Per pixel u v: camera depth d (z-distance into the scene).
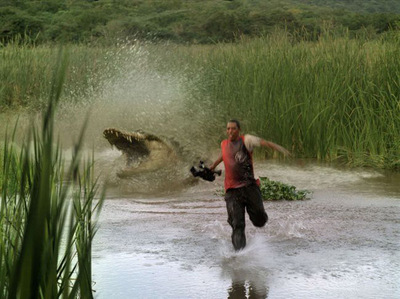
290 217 8.75
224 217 8.77
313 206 9.56
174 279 5.87
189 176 11.21
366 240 7.42
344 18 34.25
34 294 2.65
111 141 11.55
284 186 10.30
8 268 3.29
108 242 7.30
